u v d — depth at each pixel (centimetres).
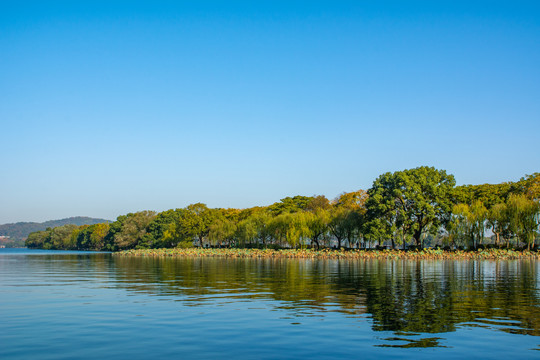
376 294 2680
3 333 1636
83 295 2673
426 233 10050
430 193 9456
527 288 3000
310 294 2692
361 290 2895
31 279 3866
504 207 8581
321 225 10788
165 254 12244
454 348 1433
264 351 1400
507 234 8769
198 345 1471
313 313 2022
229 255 10644
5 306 2239
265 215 12469
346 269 5156
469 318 1889
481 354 1370
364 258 8469
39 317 1938
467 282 3438
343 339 1542
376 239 9188
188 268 5597
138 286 3209
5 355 1358
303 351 1400
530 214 8181
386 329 1689
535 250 8425
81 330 1683
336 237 10975
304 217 10919
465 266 5738
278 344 1480
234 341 1517
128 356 1348
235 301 2397
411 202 9331
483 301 2377
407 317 1923
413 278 3822
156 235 17412
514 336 1582
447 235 9369
